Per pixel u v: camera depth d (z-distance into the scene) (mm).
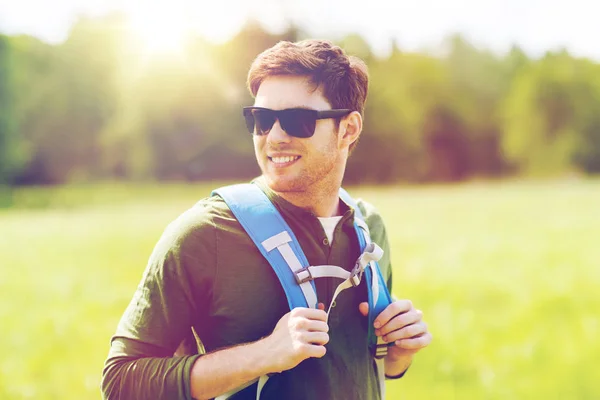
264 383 1769
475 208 26797
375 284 1915
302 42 1899
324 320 1674
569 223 19906
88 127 57031
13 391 5406
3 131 50625
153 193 43469
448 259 12453
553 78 72500
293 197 1872
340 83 1865
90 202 36781
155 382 1674
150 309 1771
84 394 5438
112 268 11758
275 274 1786
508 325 7320
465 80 71000
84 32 57219
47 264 12430
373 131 60281
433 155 68312
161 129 57000
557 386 5398
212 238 1778
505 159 71625
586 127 72750
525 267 11500
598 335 6848
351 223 1953
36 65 56344
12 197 40844
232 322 1771
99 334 7242
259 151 1869
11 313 8250
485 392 5242
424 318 7648
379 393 1972
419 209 26328
